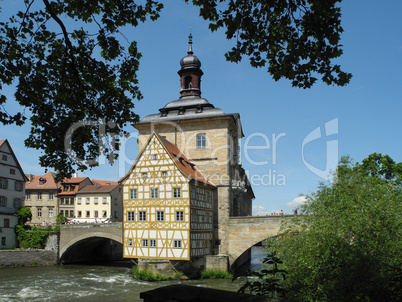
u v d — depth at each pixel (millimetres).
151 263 36031
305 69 7328
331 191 18984
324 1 6398
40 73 8531
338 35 6719
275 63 7664
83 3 7441
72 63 7996
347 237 15375
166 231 36500
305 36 6996
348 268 12516
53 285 33688
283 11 6879
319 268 14078
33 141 9891
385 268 12562
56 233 50219
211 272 36812
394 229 14852
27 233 51250
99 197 68188
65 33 7293
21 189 56188
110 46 8320
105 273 42094
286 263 16188
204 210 39469
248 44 7496
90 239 51062
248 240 40156
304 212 19250
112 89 9258
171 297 4629
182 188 36406
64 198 69375
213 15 7211
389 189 17703
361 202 16344
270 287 5547
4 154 53469
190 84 49844
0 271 42875
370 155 43969
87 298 28062
